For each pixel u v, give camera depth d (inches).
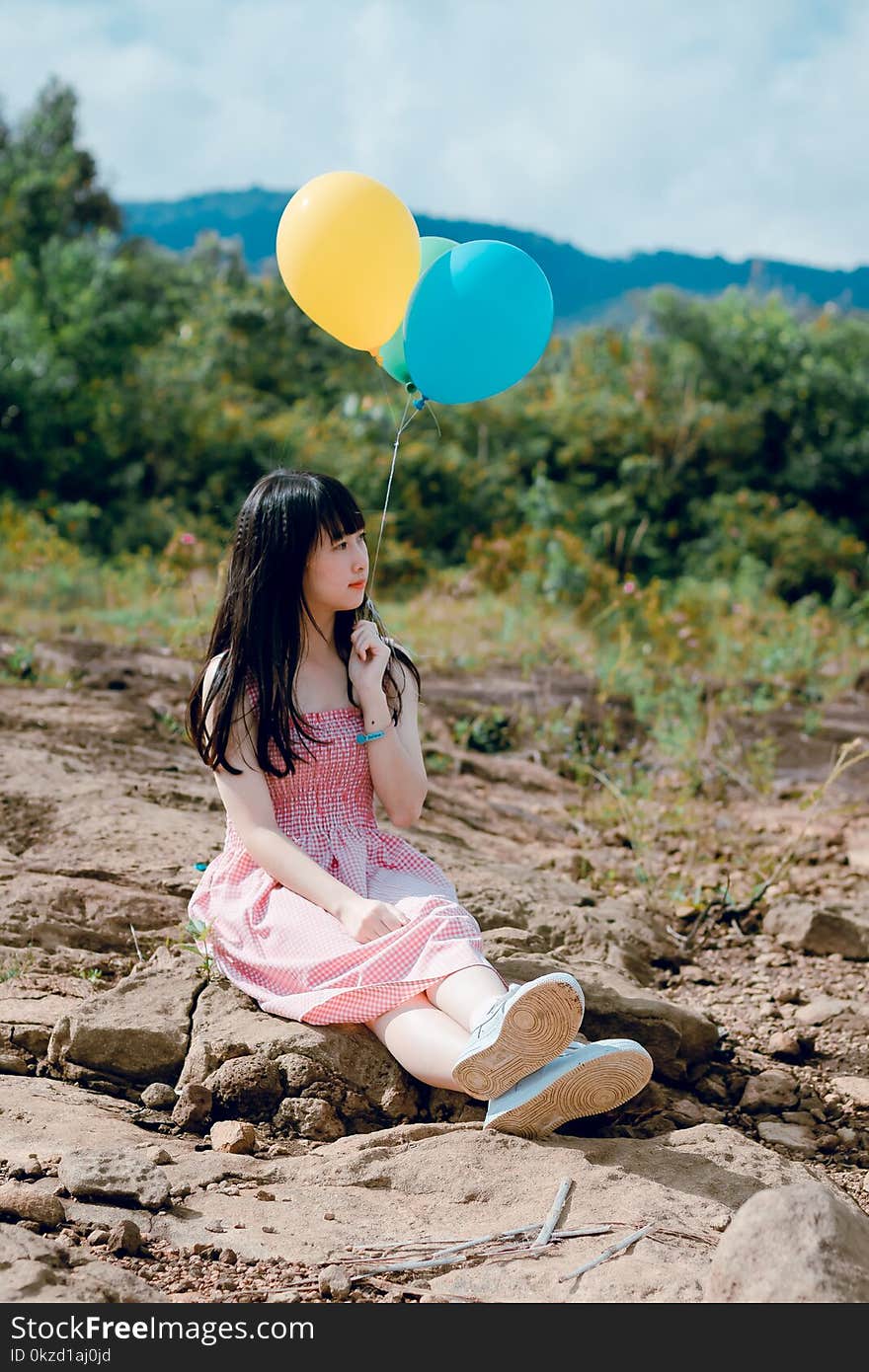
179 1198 102.0
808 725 350.9
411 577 690.2
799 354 1047.0
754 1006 169.2
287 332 979.3
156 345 924.0
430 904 127.0
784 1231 85.5
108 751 240.8
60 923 157.2
